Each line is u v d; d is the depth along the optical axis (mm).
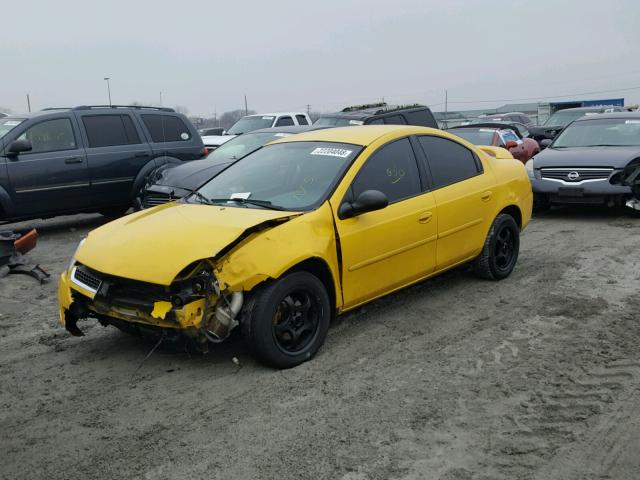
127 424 3973
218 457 3574
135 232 4840
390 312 5914
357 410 4078
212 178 6000
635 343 5098
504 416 3975
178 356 4969
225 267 4344
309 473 3404
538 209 11570
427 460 3506
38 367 4883
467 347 5082
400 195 5578
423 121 14820
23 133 9812
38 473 3469
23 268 7406
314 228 4801
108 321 4766
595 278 6953
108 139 10664
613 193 10445
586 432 3773
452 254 6105
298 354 4719
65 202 10234
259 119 17781
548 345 5098
